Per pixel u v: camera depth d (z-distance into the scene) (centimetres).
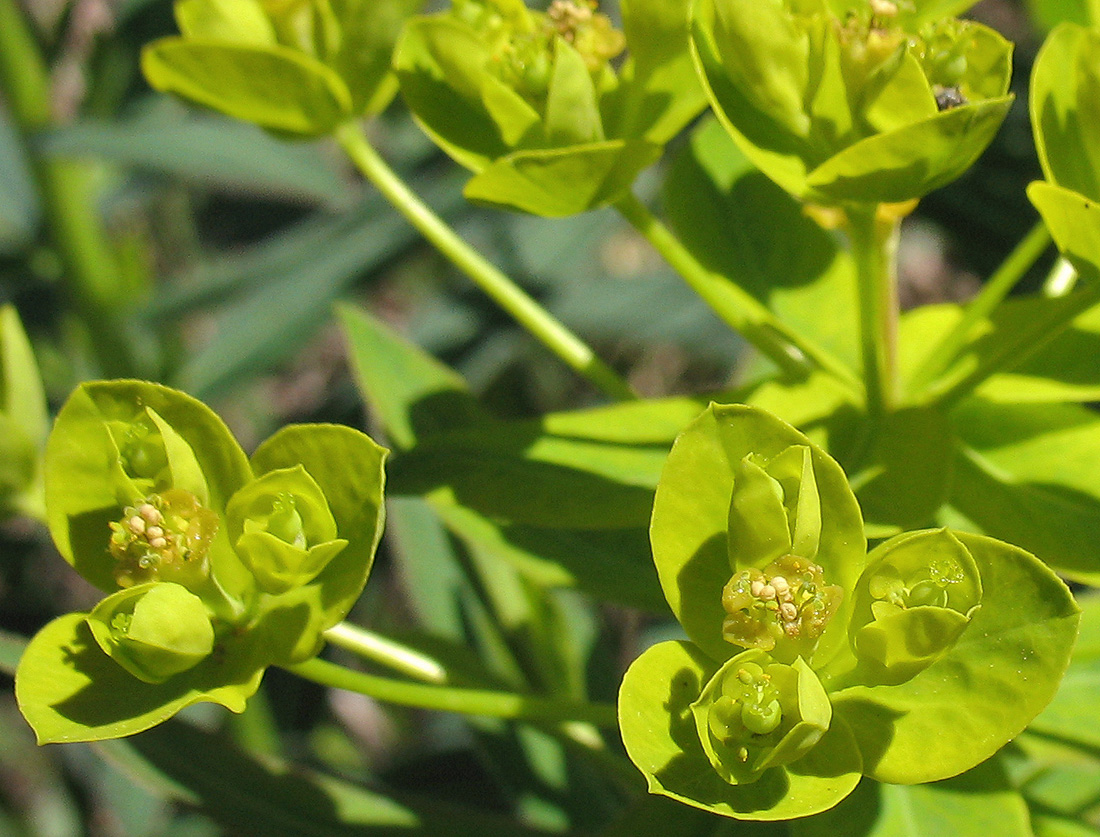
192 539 18
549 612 26
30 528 40
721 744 17
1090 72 19
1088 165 19
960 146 18
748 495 17
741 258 22
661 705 17
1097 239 19
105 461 18
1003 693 17
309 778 22
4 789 41
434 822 22
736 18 19
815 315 21
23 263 32
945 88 19
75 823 39
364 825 22
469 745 29
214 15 21
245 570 18
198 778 22
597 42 20
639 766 17
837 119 19
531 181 19
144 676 18
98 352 32
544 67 20
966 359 21
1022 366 21
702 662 18
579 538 21
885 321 20
